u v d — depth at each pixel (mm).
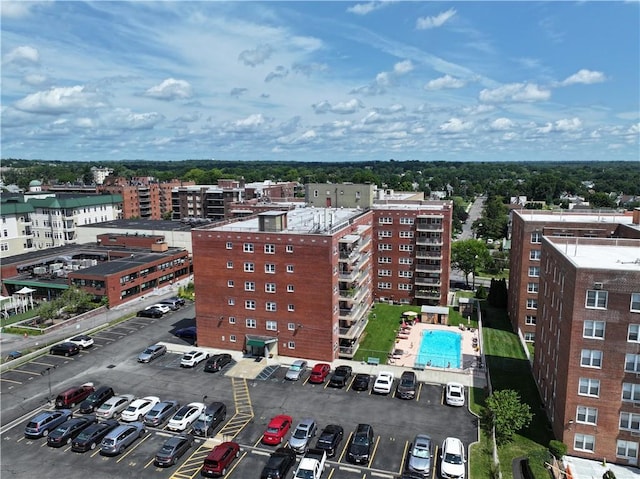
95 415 53281
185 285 110938
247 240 69000
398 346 75188
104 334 78812
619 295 43344
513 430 48000
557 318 51469
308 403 55875
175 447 44969
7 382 61688
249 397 57312
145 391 58906
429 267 94250
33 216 139500
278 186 184250
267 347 68750
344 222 77438
